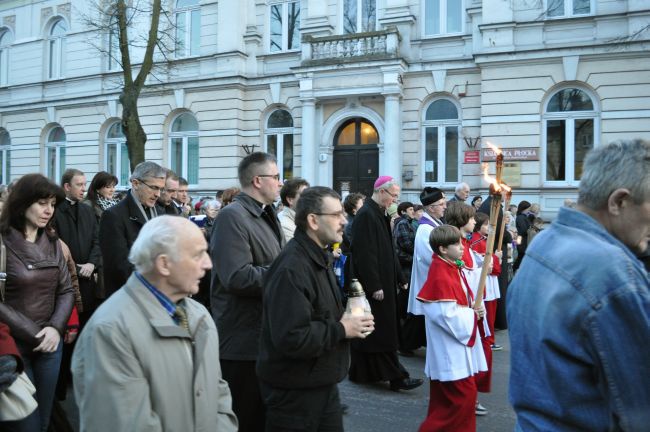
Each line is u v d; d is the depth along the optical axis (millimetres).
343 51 14719
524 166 13242
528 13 13344
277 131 16578
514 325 1596
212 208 7016
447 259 3824
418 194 14586
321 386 2592
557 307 1454
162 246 2010
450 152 14547
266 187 3363
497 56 13383
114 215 4078
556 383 1443
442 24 14633
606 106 12672
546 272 1527
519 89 13297
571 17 12984
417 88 14625
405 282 6207
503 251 7754
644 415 1339
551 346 1458
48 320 3398
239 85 16531
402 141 14789
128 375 1875
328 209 2650
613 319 1364
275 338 2475
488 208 7410
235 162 16578
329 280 2754
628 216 1546
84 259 4871
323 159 15500
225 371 3148
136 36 17797
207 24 17125
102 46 18844
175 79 17547
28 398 2508
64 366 4688
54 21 20266
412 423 4363
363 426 4293
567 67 12898
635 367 1346
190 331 2094
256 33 16688
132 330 1916
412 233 6988
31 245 3359
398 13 14742
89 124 19188
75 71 19375
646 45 12258
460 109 14344
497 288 6215
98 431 1836
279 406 2594
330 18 15727
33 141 20297
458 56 14359
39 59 20250
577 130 13125
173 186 5285
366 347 5145
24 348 3219
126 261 3996
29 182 3350
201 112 17000
